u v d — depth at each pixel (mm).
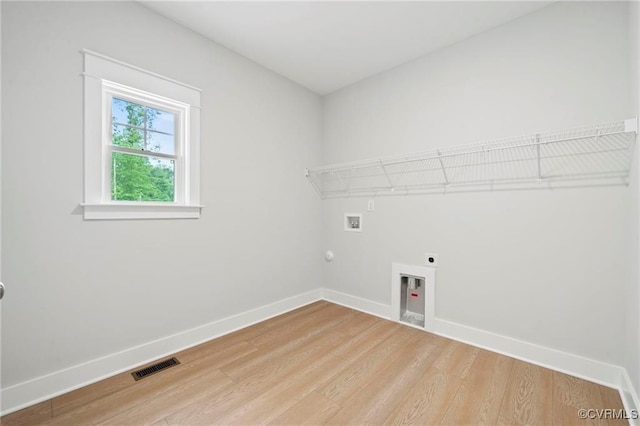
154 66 2049
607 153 1766
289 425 1440
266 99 2850
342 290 3285
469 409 1548
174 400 1618
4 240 1499
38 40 1584
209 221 2387
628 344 1648
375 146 2969
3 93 1483
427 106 2578
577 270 1868
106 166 1877
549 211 1967
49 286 1635
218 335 2443
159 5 1995
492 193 2207
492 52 2215
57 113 1647
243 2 1968
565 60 1906
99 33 1799
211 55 2398
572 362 1879
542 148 1985
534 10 2020
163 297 2113
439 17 2107
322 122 3484
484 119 2246
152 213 2043
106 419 1471
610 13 1758
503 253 2156
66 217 1687
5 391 1501
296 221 3172
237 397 1647
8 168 1503
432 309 2521
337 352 2166
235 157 2580
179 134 2240
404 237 2734
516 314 2104
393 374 1874
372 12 2064
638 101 1497
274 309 2920
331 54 2615
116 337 1890
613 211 1748
